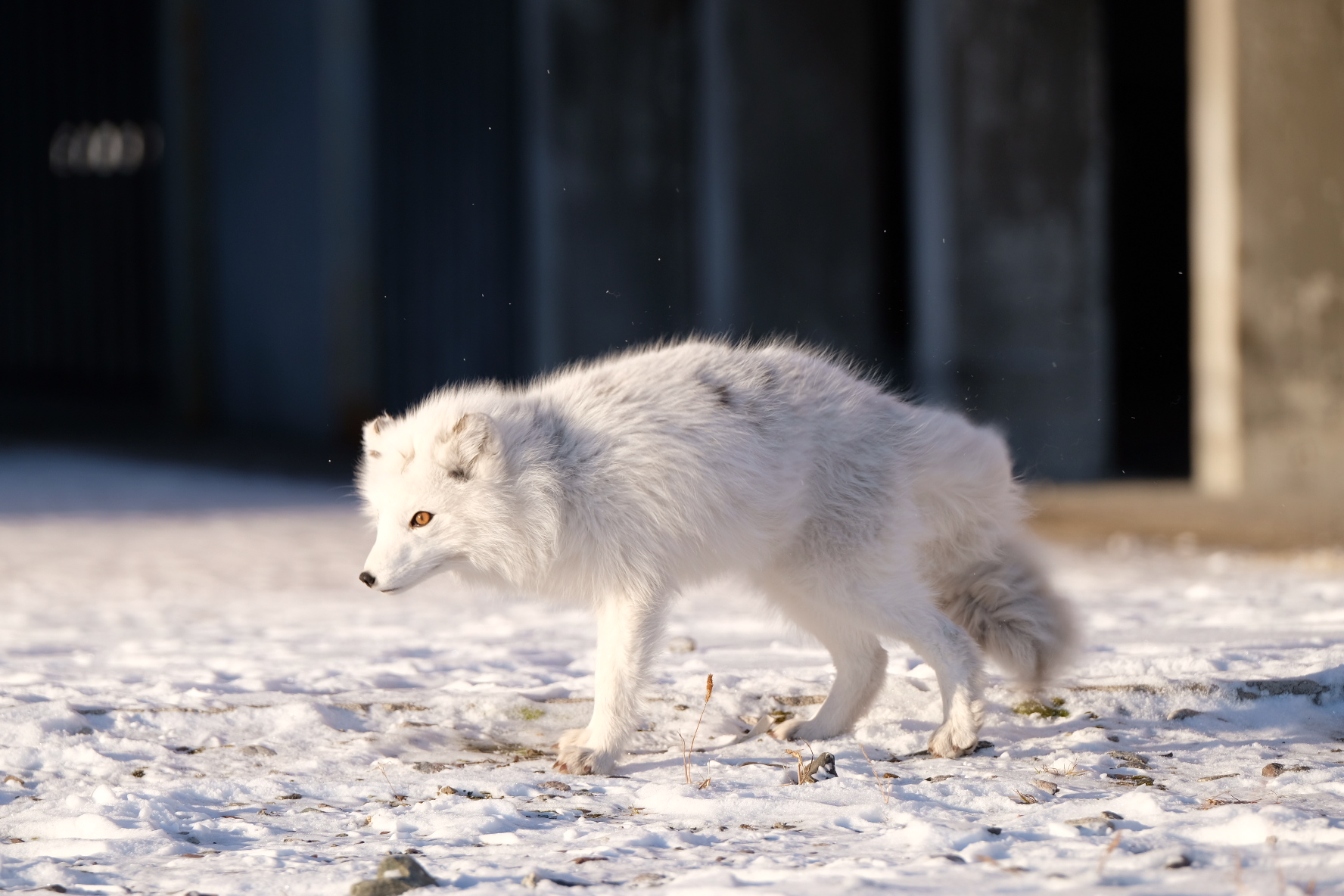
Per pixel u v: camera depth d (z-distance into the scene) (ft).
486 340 180.14
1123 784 33.55
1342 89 127.95
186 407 236.02
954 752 37.42
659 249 171.32
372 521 40.42
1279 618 56.34
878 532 38.42
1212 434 135.23
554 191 166.40
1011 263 147.23
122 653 53.21
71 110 286.05
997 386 147.02
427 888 25.32
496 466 36.45
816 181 164.66
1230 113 130.82
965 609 40.63
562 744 37.91
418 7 187.32
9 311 308.81
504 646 54.19
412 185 190.49
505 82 175.22
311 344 201.36
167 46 234.99
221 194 230.68
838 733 40.11
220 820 31.53
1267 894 23.58
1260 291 131.44
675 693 43.55
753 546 37.86
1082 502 127.24
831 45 164.45
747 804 32.19
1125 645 49.62
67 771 36.01
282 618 66.23
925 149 147.64
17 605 72.23
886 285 167.43
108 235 278.26
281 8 204.85
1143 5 184.14
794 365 40.42
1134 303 189.47
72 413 256.52
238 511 126.31
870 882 25.05
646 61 169.78
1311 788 32.50
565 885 25.46
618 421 37.45
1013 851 27.58
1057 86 147.23
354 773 36.06
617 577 37.22
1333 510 116.88
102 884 26.32
